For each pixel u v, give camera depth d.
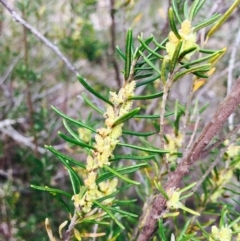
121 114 0.12
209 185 0.21
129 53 0.12
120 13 0.38
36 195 0.34
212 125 0.14
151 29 0.43
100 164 0.12
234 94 0.13
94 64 0.49
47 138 0.40
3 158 0.41
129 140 0.33
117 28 0.43
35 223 0.34
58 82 0.52
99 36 0.48
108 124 0.12
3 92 0.49
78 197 0.13
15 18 0.21
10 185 0.36
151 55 0.13
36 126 0.37
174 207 0.14
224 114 0.13
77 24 0.38
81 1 0.39
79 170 0.25
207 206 0.21
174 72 0.12
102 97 0.12
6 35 0.49
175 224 0.19
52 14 0.46
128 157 0.13
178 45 0.11
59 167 0.40
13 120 0.41
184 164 0.14
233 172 0.20
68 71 0.42
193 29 0.12
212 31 0.14
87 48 0.41
